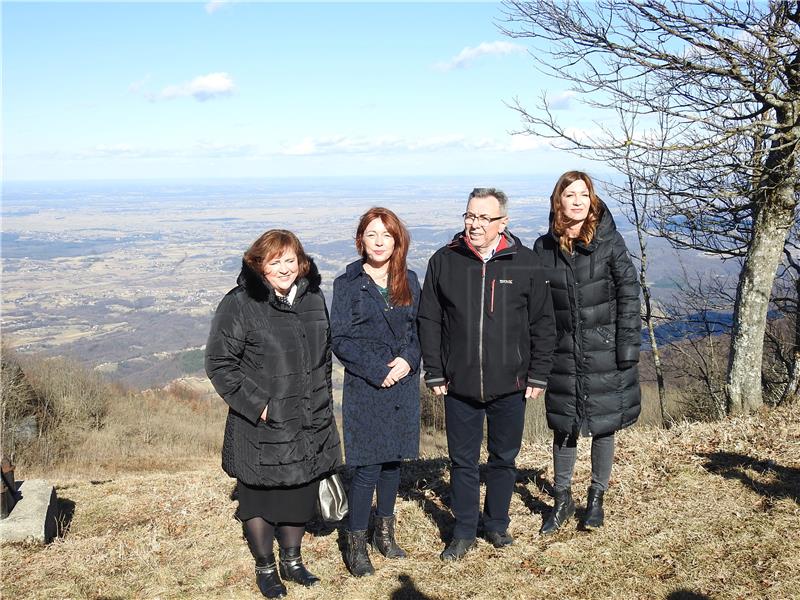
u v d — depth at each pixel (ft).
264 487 10.25
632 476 14.93
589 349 11.51
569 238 11.50
